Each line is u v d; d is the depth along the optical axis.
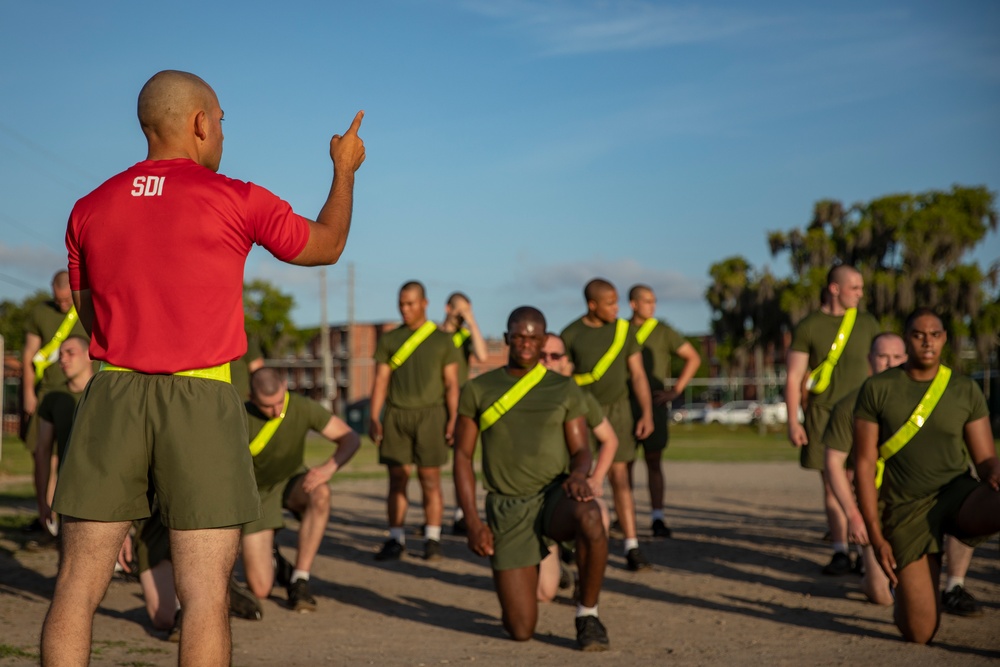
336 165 3.31
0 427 20.77
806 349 8.20
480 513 12.12
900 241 44.53
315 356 68.50
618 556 8.67
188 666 2.96
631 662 5.03
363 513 12.11
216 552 3.04
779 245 48.25
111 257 3.06
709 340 80.62
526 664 4.98
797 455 25.72
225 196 3.04
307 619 6.20
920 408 5.49
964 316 44.06
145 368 3.02
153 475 3.05
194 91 3.23
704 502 13.18
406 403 8.67
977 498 5.38
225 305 3.08
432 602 6.81
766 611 6.41
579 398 5.87
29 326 9.01
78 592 3.01
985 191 45.06
